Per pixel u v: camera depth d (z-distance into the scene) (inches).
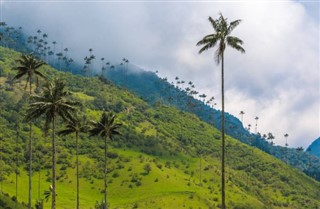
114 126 4751.5
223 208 2699.3
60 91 3617.1
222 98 2785.4
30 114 3595.0
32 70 4377.5
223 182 2719.0
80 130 4896.7
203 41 2755.9
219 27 2758.4
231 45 2758.4
